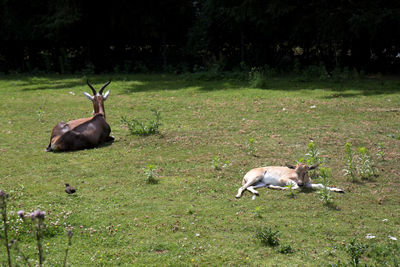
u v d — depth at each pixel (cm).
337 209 661
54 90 1870
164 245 553
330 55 2412
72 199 702
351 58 2331
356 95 1587
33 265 502
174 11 2683
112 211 654
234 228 600
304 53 2519
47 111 1438
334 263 506
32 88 1945
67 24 2398
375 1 2047
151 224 612
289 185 715
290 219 627
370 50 2302
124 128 1201
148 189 751
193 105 1496
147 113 1388
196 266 505
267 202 691
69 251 541
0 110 1451
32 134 1150
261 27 2341
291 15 2269
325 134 1089
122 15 2573
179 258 523
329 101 1488
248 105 1473
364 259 517
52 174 834
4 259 517
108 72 2667
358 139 1032
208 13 2481
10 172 845
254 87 1845
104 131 1052
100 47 2797
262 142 1035
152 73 2573
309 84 1905
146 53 2834
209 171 842
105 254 532
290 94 1655
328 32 2162
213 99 1600
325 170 793
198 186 763
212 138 1074
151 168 793
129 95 1722
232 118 1291
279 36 2441
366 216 636
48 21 2459
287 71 2423
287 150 968
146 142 1048
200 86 1928
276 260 515
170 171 848
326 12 2106
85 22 2577
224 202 693
